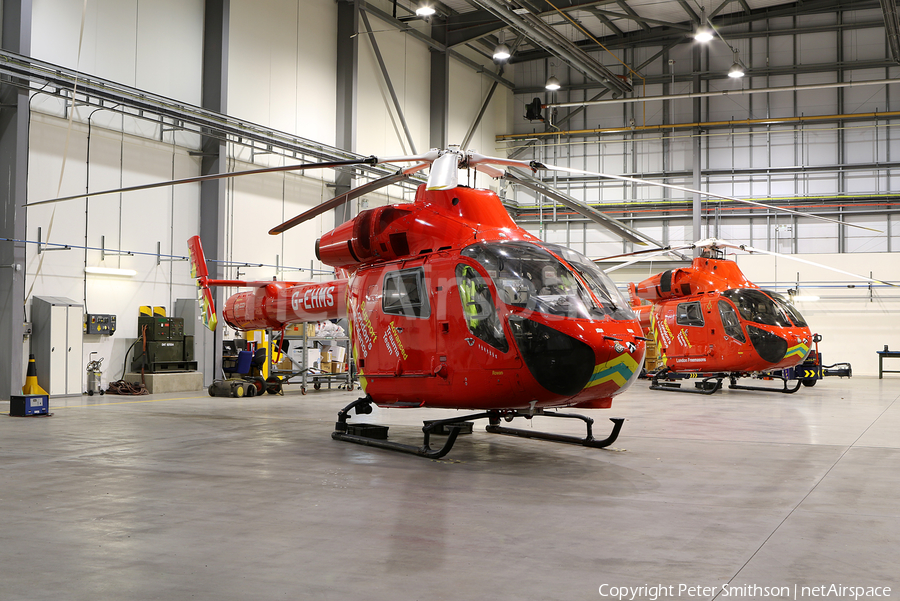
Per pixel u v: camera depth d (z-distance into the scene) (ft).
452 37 77.51
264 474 19.81
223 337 54.13
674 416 35.19
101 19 46.57
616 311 21.91
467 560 11.98
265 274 58.59
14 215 40.47
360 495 17.11
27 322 42.29
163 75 50.72
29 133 42.57
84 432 28.35
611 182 85.76
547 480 19.08
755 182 80.53
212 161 53.72
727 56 81.66
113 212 47.65
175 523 14.37
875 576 11.23
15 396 33.65
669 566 11.69
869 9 76.69
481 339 21.81
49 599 10.11
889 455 23.25
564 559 12.05
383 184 25.68
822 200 77.92
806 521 14.69
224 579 10.99
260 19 57.82
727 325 47.67
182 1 52.21
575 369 20.66
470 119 84.12
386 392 25.40
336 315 31.37
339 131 64.95
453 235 23.53
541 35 66.85
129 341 48.78
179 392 49.03
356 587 10.64
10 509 15.51
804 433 28.71
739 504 16.25
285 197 60.85
